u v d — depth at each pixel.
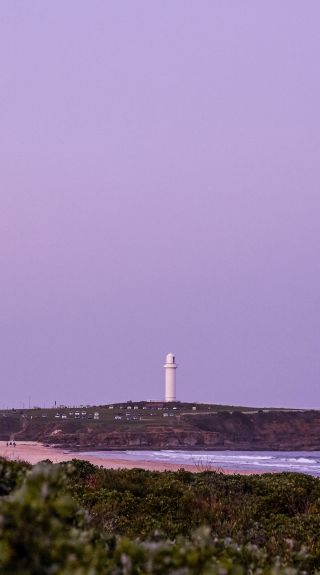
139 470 32.12
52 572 6.08
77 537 7.52
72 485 24.14
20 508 6.30
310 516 22.98
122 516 20.88
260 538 19.59
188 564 7.50
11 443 176.75
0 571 5.94
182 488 25.53
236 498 26.00
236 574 7.52
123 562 7.40
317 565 15.89
